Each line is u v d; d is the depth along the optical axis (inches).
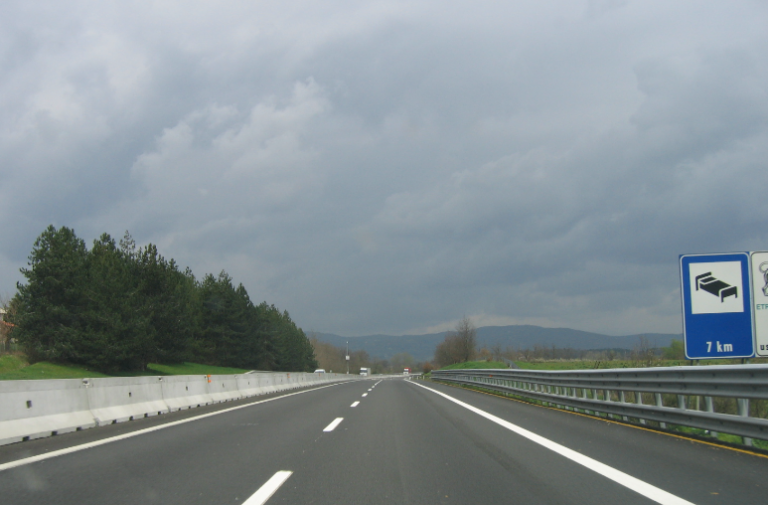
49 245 1651.1
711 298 494.9
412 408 695.7
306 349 4879.4
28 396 427.8
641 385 491.8
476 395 1007.6
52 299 1637.6
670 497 237.9
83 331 1630.2
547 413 624.7
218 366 2834.6
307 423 522.9
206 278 2790.4
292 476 282.0
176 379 728.3
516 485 262.2
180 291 2174.0
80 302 1668.3
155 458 333.1
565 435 431.8
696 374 400.5
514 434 440.1
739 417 358.3
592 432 449.7
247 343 2864.2
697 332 493.0
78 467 304.0
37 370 1526.8
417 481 271.0
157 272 2016.5
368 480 273.1
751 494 242.4
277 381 1352.1
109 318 1624.0
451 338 4008.4
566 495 242.7
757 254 495.2
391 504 229.1
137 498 236.4
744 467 301.1
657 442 393.7
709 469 296.0
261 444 389.4
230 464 314.0
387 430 468.1
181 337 2038.6
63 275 1628.9
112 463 316.2
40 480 271.3
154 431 463.5
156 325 1963.6
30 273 1630.2
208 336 2748.5
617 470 295.0
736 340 488.4
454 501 233.8
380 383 1945.1
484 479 275.1
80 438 419.8
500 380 1103.0
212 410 677.3
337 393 1092.5
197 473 288.7
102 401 532.4
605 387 566.3
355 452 355.6
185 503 228.8
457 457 337.1
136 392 607.2
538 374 808.3
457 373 1686.8
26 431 410.6
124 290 1768.0
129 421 548.7
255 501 232.5
